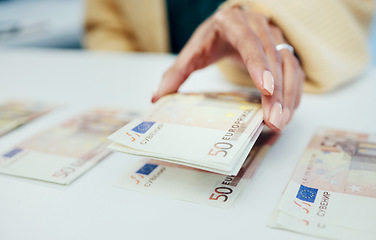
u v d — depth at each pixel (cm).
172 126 51
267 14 74
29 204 46
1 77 106
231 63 81
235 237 38
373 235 36
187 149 44
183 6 146
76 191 48
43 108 79
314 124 65
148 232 39
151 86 89
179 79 66
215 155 42
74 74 104
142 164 53
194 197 45
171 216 42
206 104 58
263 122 52
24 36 199
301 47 73
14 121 72
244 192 45
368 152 52
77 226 41
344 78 81
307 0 76
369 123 64
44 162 55
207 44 70
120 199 45
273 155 54
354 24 82
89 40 150
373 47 102
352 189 44
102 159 55
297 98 61
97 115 73
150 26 143
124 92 86
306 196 43
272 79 51
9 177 52
